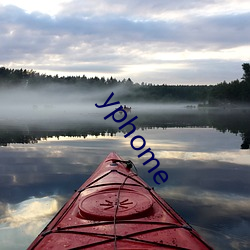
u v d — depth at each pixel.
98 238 2.90
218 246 4.14
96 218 3.22
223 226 4.72
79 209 3.47
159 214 3.48
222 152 10.93
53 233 3.10
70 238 2.96
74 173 7.95
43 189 6.55
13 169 8.38
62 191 6.42
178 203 5.69
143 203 3.53
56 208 5.41
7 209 5.36
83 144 13.02
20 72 120.44
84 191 4.47
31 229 4.56
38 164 9.02
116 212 3.27
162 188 6.62
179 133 17.19
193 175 7.73
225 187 6.68
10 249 4.01
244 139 14.39
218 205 5.58
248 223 4.83
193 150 11.36
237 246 4.14
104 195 3.86
